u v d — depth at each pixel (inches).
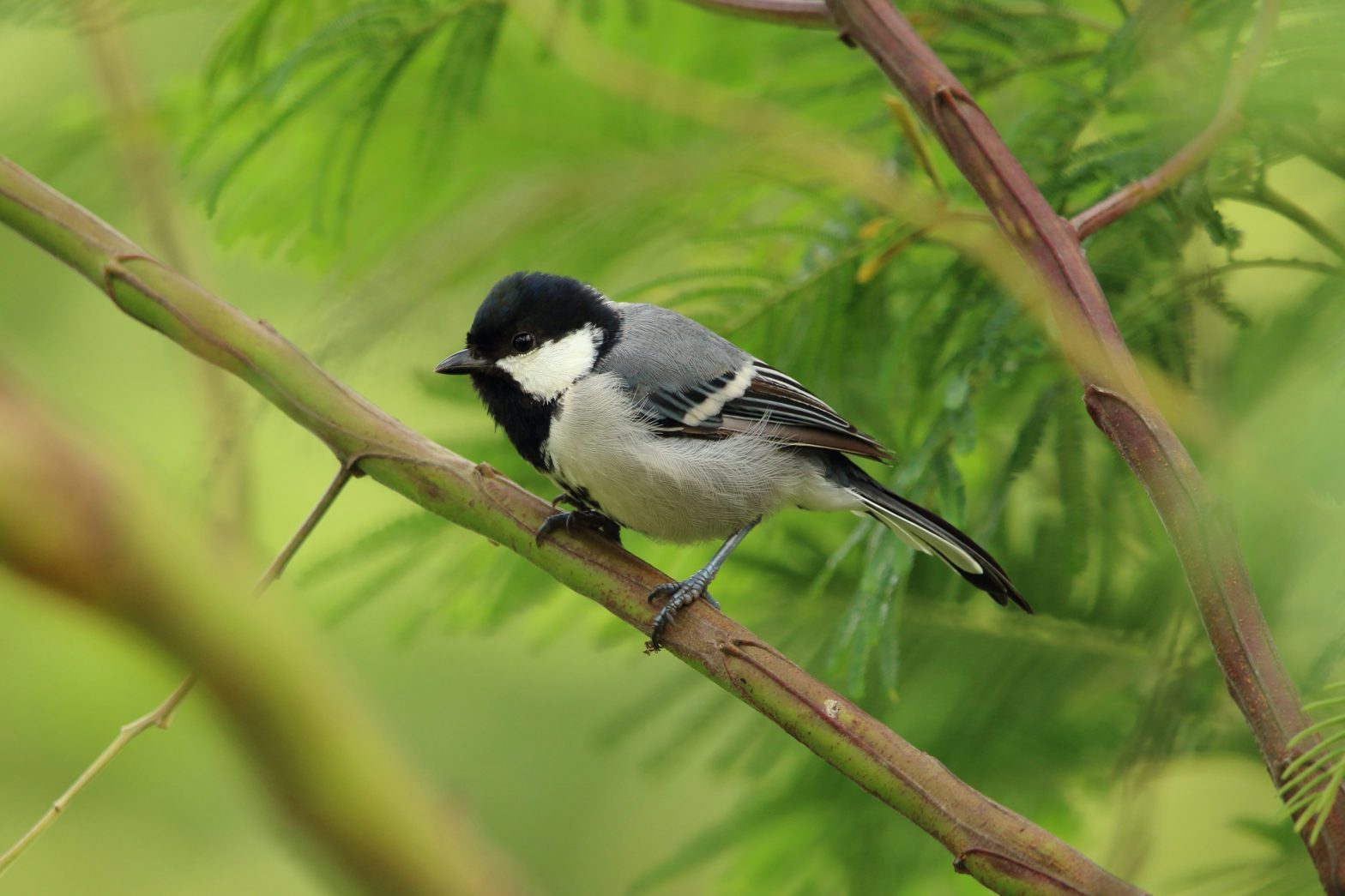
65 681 409.7
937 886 317.4
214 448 241.8
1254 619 201.5
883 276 322.7
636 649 362.0
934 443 292.0
